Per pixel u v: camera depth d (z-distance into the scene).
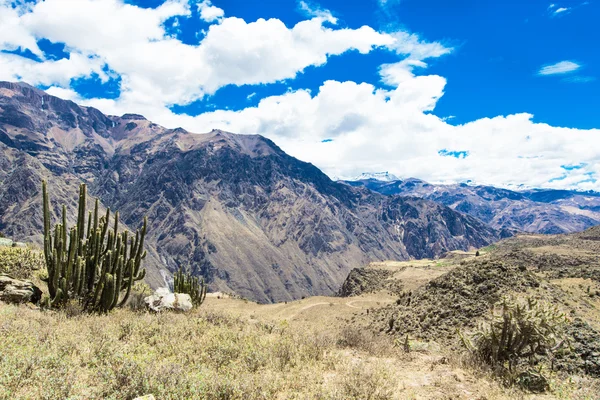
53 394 6.32
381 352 12.04
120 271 16.33
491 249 188.25
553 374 10.57
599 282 39.75
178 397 6.79
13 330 9.71
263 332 14.20
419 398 7.93
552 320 10.88
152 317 14.57
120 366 7.69
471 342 12.02
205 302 65.38
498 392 8.51
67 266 15.65
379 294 86.00
